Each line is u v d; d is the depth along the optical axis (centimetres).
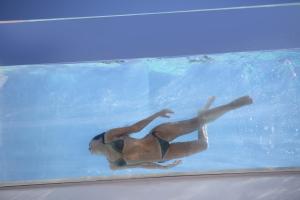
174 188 498
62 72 603
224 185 496
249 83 598
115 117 598
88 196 497
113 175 520
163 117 587
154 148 535
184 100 597
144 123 547
